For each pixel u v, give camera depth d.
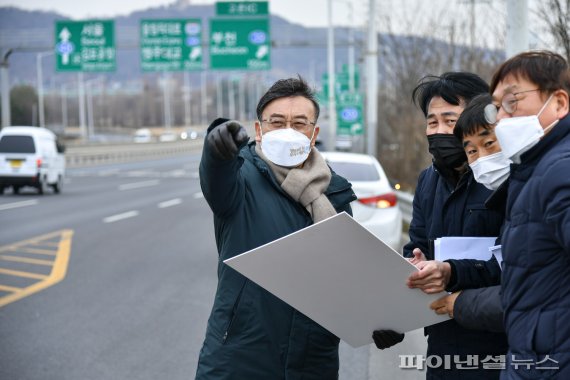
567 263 2.23
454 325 3.14
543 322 2.25
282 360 3.04
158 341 6.52
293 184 3.06
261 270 2.72
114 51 32.47
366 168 10.07
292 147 3.02
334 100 32.25
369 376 5.66
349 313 2.87
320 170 3.12
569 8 7.03
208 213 17.81
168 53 33.09
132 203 20.77
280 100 3.10
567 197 2.17
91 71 32.50
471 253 3.02
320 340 3.07
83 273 9.75
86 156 47.53
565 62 2.39
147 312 7.57
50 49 32.25
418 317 2.88
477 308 2.71
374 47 20.12
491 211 3.11
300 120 3.10
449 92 3.21
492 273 2.82
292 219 3.08
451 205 3.23
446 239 3.04
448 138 3.21
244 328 3.02
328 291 2.79
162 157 63.38
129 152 56.22
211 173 2.84
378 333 2.93
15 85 79.69
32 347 6.32
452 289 2.81
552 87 2.35
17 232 14.11
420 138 19.41
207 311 7.62
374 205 9.60
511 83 2.39
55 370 5.72
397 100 21.97
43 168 23.91
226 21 32.69
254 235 3.04
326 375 3.13
